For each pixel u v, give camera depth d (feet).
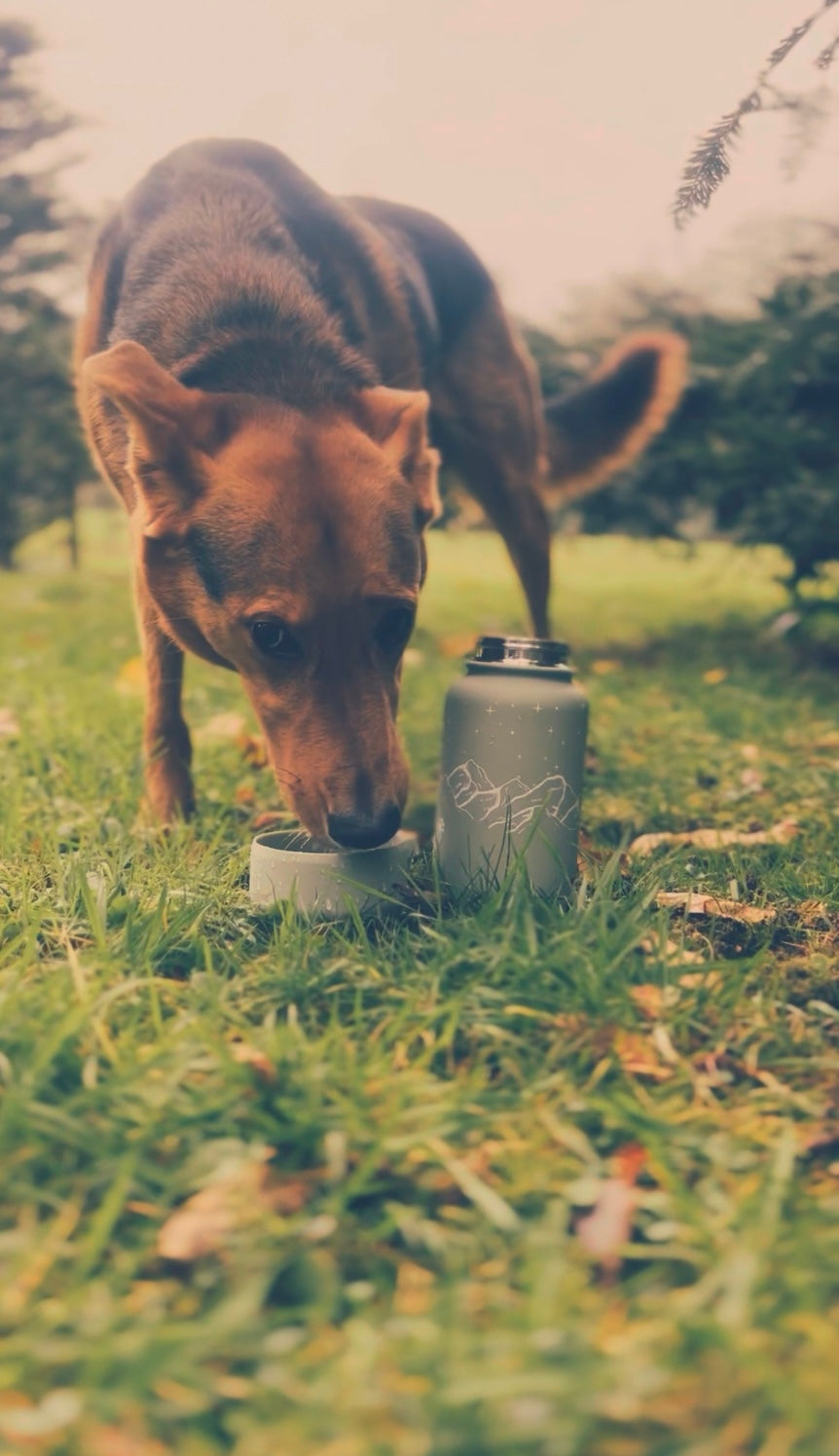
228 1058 1.77
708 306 8.20
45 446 10.78
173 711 3.38
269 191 3.54
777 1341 1.31
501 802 2.57
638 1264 1.49
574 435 5.58
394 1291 1.43
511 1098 1.74
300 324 3.17
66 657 6.53
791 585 6.64
